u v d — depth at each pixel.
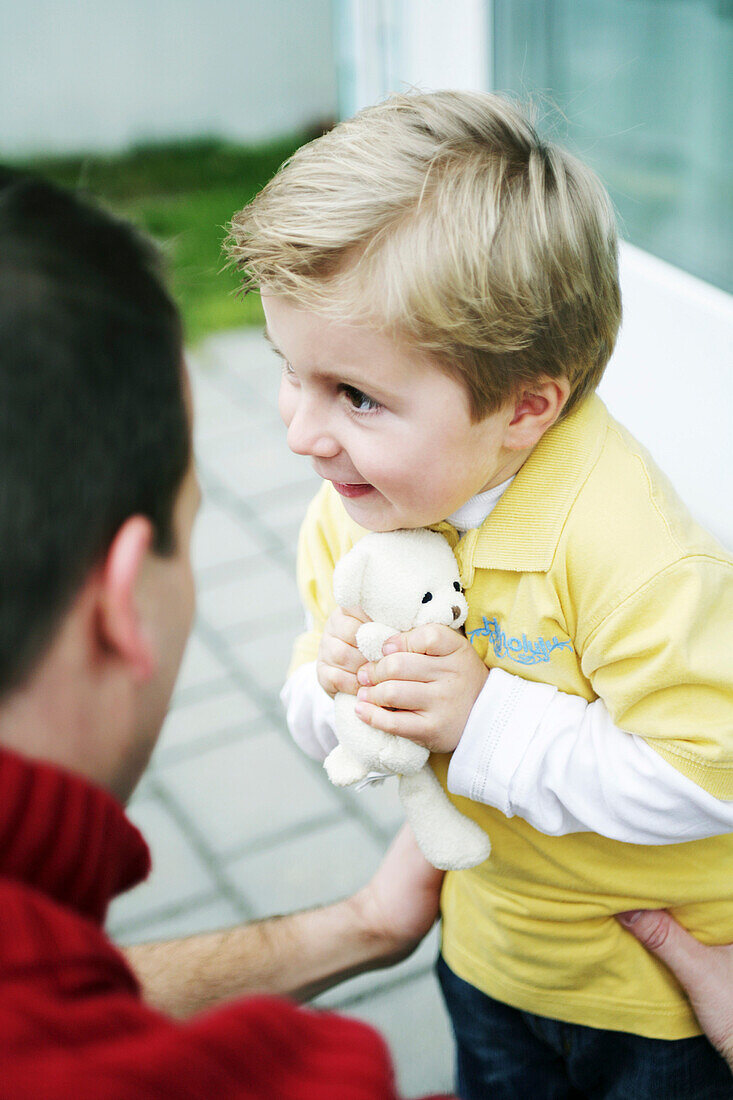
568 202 0.97
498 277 0.91
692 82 2.09
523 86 2.21
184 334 0.57
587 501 1.00
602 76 2.29
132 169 5.63
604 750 1.01
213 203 5.17
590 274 0.98
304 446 0.96
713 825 1.02
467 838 1.10
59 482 0.48
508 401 0.95
